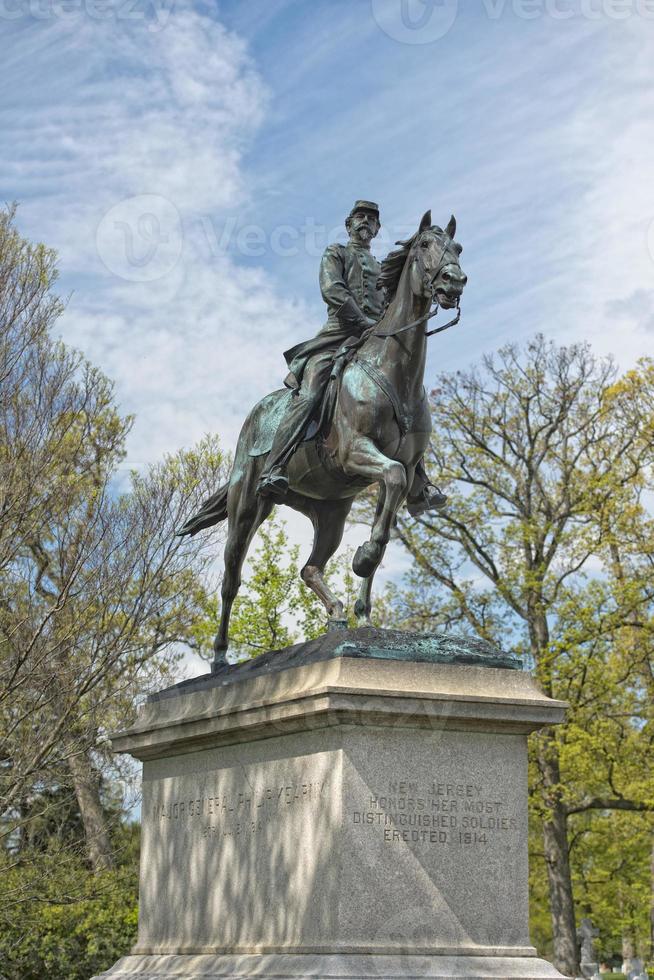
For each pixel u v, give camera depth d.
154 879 9.83
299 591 22.47
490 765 8.20
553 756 25.39
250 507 10.17
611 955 54.75
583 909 38.66
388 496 8.66
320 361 9.66
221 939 8.85
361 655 8.04
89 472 18.50
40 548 18.19
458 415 27.03
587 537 25.97
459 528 26.72
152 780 10.04
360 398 9.09
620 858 34.88
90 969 19.89
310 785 8.12
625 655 26.41
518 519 26.61
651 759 25.81
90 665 16.86
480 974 7.67
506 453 27.14
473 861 8.01
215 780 9.21
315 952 7.77
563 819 26.09
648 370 26.27
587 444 26.88
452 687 8.09
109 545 17.23
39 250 18.34
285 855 8.27
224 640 10.32
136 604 17.36
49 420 17.72
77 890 18.12
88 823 18.47
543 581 25.78
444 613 26.41
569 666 24.86
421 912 7.81
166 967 9.12
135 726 10.02
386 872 7.79
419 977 7.52
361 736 7.91
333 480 9.66
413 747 8.02
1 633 17.11
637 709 26.22
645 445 26.33
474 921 7.93
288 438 9.43
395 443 9.16
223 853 8.98
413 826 7.91
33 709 16.50
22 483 16.94
